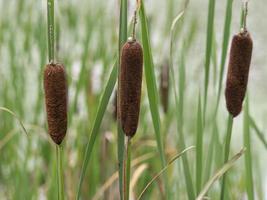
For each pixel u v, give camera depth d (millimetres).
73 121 1596
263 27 3775
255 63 3387
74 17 2037
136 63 811
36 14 2197
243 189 1417
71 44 1965
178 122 985
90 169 1532
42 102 1824
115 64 874
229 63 883
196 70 2086
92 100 1595
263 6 3979
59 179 883
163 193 1312
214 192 1362
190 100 2037
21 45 2098
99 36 1921
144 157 1435
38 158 1684
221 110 2137
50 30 822
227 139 931
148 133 1766
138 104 830
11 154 1675
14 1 2381
